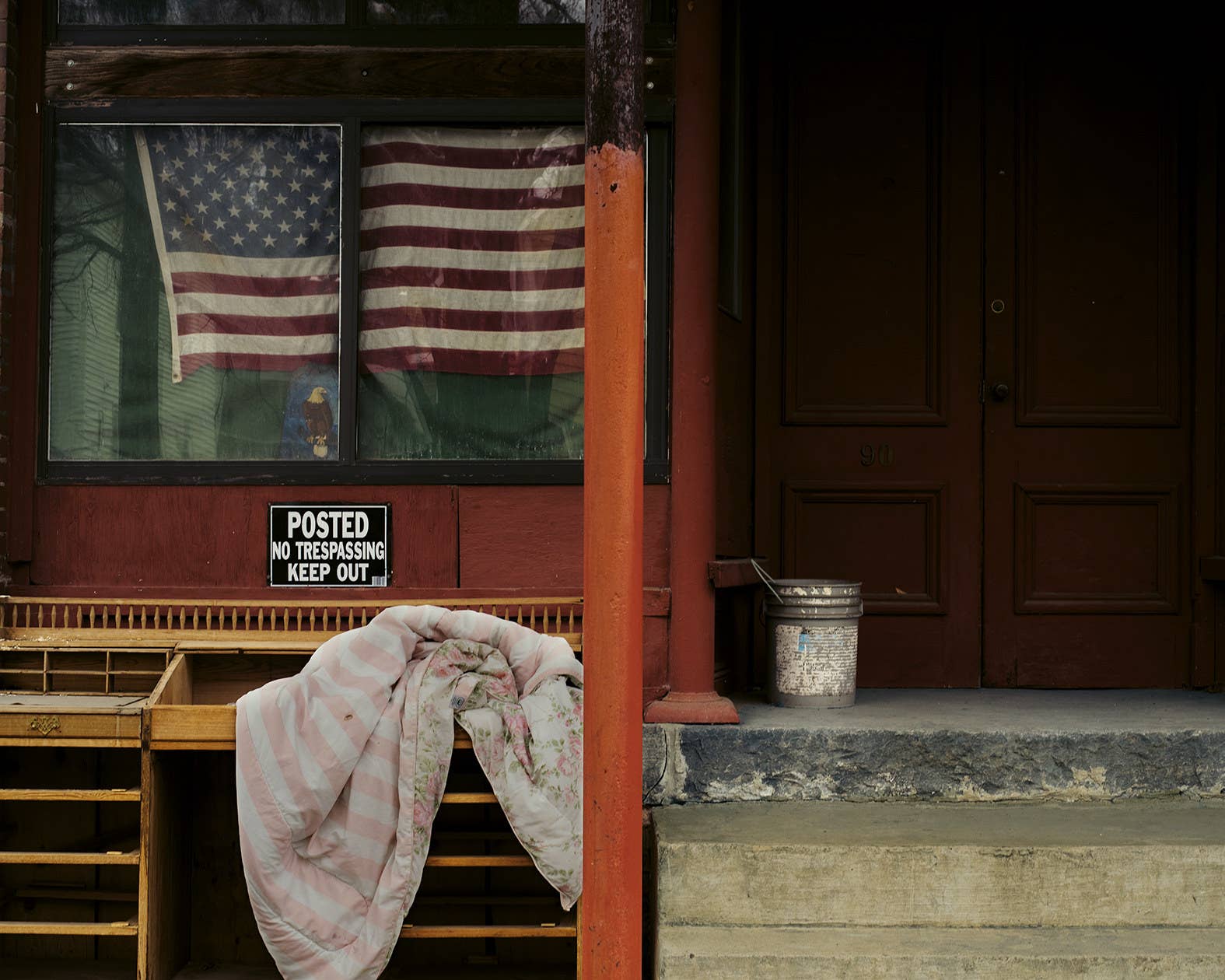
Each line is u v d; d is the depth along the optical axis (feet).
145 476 13.88
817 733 13.16
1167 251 16.48
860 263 16.58
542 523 13.88
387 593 13.83
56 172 14.19
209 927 13.20
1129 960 10.75
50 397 14.06
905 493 16.58
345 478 13.87
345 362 14.01
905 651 16.48
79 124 14.15
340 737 11.37
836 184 16.62
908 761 13.14
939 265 16.65
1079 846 11.51
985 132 16.65
